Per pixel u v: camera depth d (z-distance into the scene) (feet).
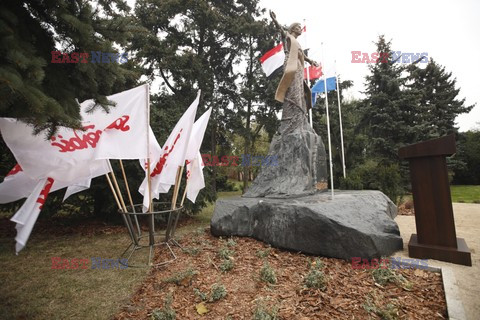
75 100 10.43
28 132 10.40
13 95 7.38
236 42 61.98
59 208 23.94
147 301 10.05
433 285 10.38
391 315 8.38
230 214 17.70
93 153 11.82
